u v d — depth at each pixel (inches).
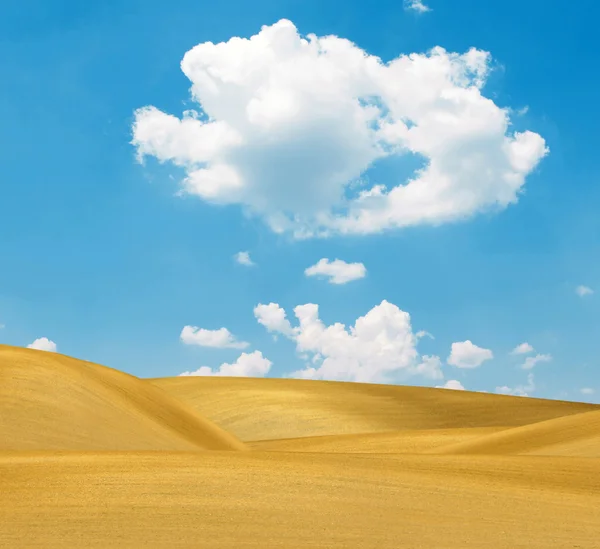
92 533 641.6
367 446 2677.2
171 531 653.3
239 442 2664.9
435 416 4015.8
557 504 867.4
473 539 663.1
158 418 2127.2
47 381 1791.3
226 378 4692.4
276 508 761.0
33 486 850.1
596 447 1567.4
